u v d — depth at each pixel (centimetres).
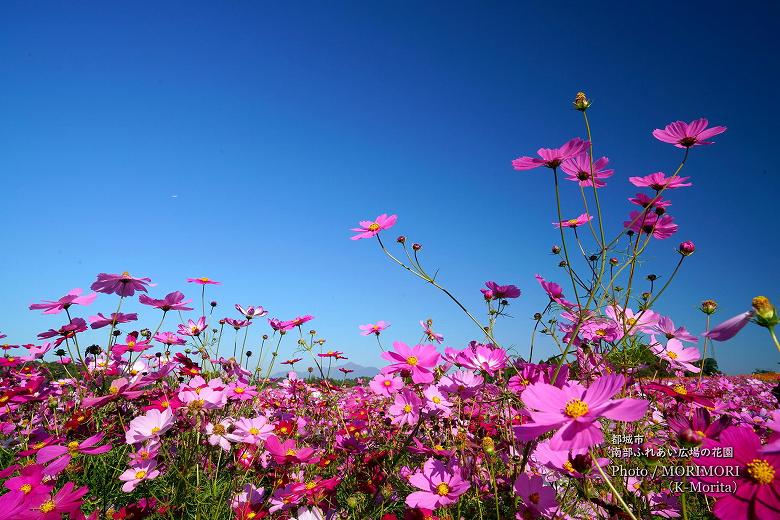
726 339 28
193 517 53
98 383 72
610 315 52
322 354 95
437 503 45
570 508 42
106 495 59
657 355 52
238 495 55
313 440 86
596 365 54
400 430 69
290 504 51
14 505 37
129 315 74
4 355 104
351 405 99
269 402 98
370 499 55
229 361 91
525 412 47
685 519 30
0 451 68
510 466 50
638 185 55
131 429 57
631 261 41
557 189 44
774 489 25
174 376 84
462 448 51
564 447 27
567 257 41
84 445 53
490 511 48
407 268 48
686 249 49
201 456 63
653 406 53
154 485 60
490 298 58
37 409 88
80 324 73
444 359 64
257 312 98
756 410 86
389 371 53
